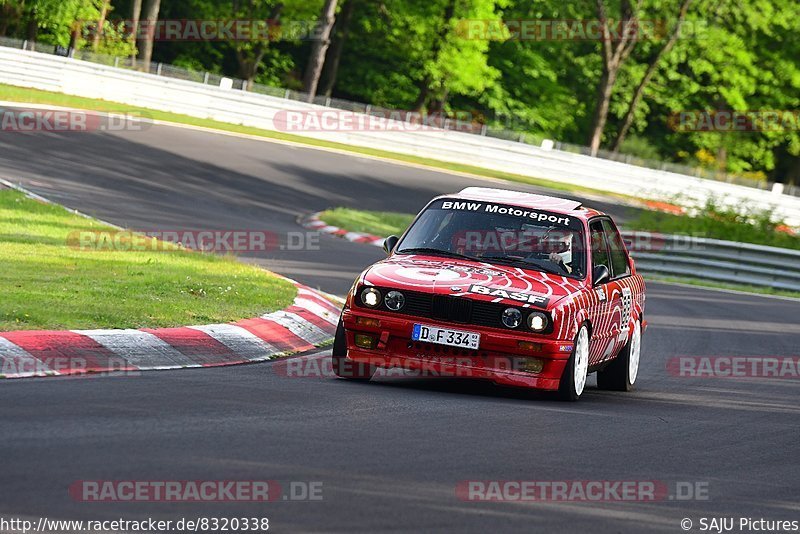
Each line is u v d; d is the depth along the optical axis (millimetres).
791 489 20406
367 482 17312
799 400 32875
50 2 144750
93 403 21266
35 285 33281
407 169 119000
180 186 83500
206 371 27125
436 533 14992
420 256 29984
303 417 22062
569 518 16578
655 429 25328
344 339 28156
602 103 179500
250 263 50438
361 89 193625
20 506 14312
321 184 99438
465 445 21000
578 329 28156
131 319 29984
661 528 16688
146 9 153000
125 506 14820
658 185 139500
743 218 91438
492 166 135625
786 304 66688
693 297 65688
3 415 19359
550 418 25266
